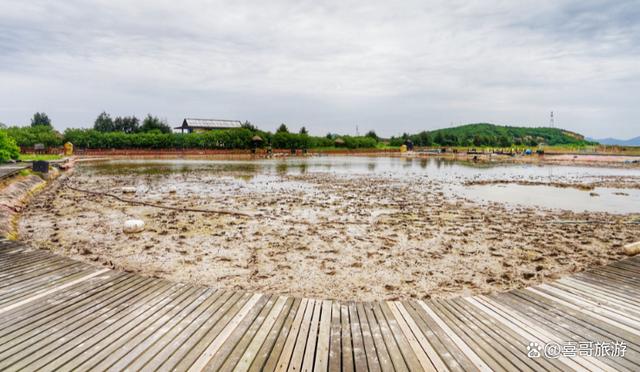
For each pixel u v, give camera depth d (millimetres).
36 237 9742
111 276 6055
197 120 88000
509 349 4117
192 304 5082
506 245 9516
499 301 5496
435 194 19219
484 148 87500
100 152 51781
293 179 26062
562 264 8094
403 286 6785
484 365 3795
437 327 4637
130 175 27234
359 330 4523
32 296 5184
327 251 8812
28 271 6168
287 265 7805
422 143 97750
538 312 5102
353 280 7043
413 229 11148
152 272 7289
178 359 3750
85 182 22406
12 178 17047
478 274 7441
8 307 4805
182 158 52094
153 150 57406
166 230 10625
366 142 84000
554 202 16828
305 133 83438
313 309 5074
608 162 49312
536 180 26719
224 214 13117
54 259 6832
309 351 3994
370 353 3996
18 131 48188
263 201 16109
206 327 4445
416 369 3711
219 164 40969
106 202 15305
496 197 18266
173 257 8234
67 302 5020
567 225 11914
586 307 5258
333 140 83250
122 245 9117
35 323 4391
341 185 22766
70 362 3629
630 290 5867
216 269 7527
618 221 12539
